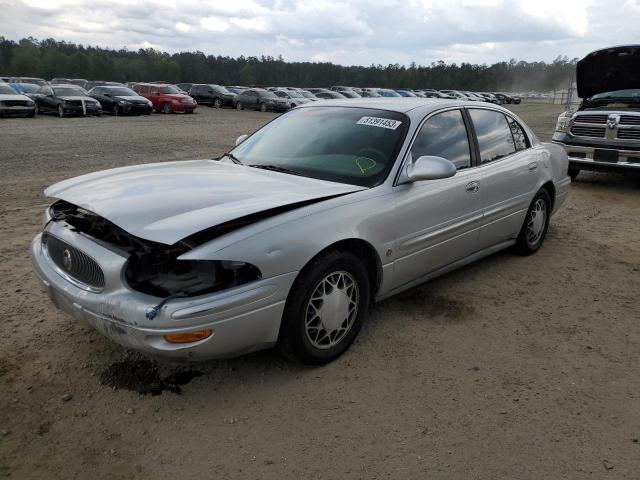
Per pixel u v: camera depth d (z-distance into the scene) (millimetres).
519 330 3828
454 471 2463
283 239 2863
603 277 4887
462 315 4043
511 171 4727
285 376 3184
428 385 3129
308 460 2520
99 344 3477
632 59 8805
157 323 2564
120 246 2842
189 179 3432
